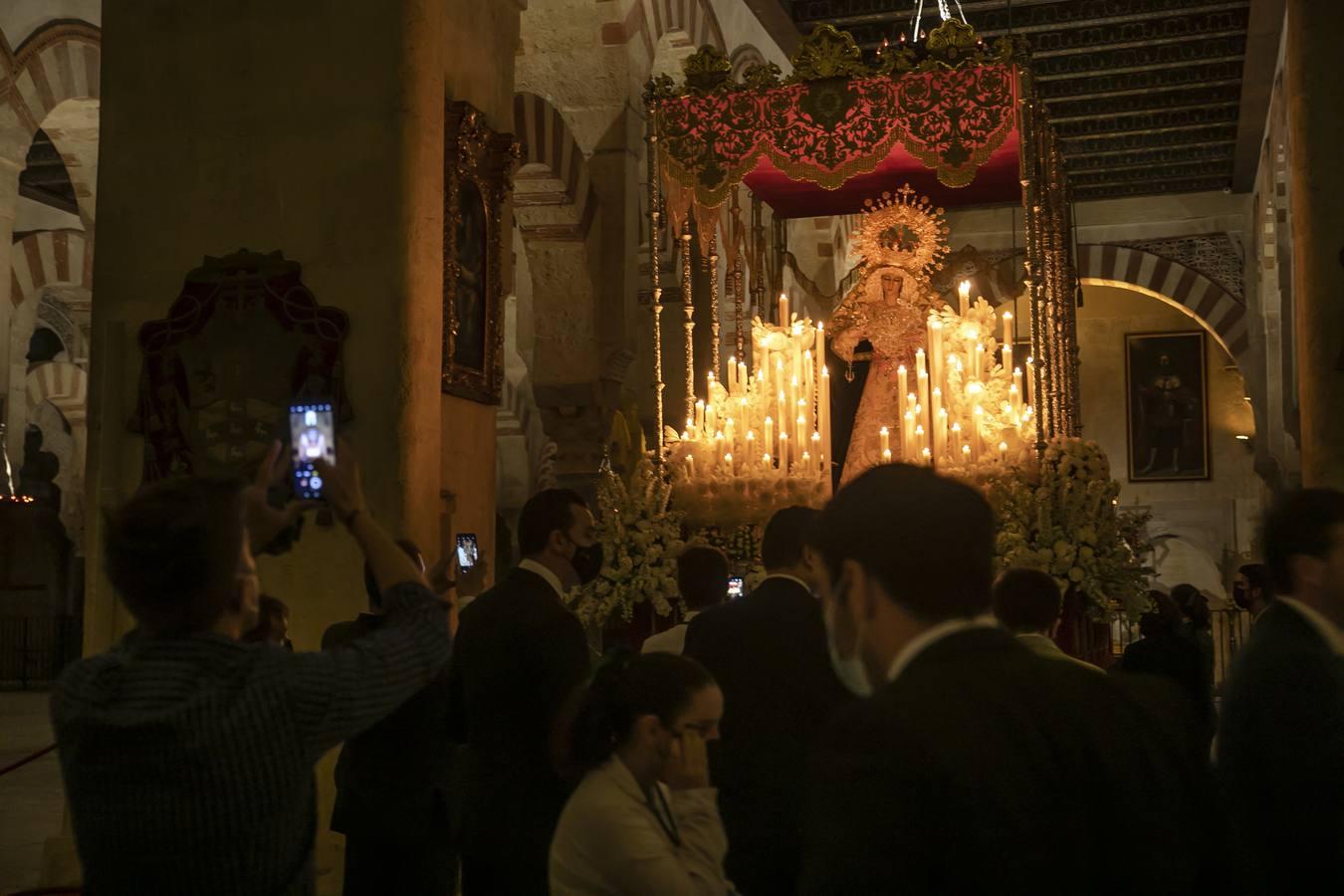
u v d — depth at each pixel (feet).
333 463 8.74
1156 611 22.91
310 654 8.06
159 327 27.58
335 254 27.32
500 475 82.79
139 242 28.55
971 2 54.24
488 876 14.61
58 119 60.44
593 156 43.06
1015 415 34.14
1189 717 6.92
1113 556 29.91
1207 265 74.90
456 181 28.55
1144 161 71.72
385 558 8.66
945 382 35.42
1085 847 5.98
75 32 46.16
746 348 53.31
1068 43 57.11
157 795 7.48
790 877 13.14
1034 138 35.09
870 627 6.70
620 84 42.91
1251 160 68.44
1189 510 98.02
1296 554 10.15
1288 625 9.84
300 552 26.68
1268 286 66.33
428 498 26.96
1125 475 99.50
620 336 43.01
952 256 42.29
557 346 43.24
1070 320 45.96
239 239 27.99
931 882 5.76
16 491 70.54
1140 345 100.07
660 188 36.29
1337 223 27.71
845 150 34.42
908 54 34.24
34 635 68.74
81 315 79.25
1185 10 53.16
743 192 54.75
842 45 34.55
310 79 27.91
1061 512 30.30
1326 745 9.02
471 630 15.06
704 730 10.34
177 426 27.17
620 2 42.78
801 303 62.34
